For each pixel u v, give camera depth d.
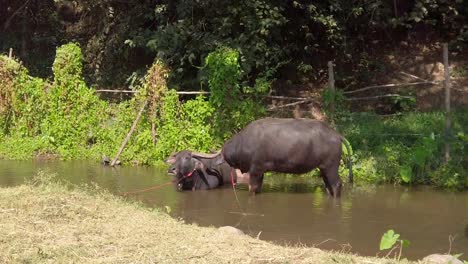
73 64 15.22
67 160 14.52
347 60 18.08
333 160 10.70
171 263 6.18
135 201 9.90
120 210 8.20
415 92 16.39
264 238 8.16
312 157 10.66
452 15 17.42
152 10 16.89
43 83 15.63
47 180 9.80
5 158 14.63
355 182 12.18
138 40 16.06
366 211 9.77
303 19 16.94
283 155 10.70
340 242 8.00
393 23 16.97
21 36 20.53
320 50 18.22
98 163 14.19
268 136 10.79
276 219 9.22
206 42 15.22
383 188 11.62
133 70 17.78
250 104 13.73
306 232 8.48
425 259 6.79
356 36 18.27
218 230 7.60
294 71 17.67
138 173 12.90
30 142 15.15
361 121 13.79
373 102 16.39
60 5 20.31
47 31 20.97
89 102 15.18
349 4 16.92
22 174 12.43
